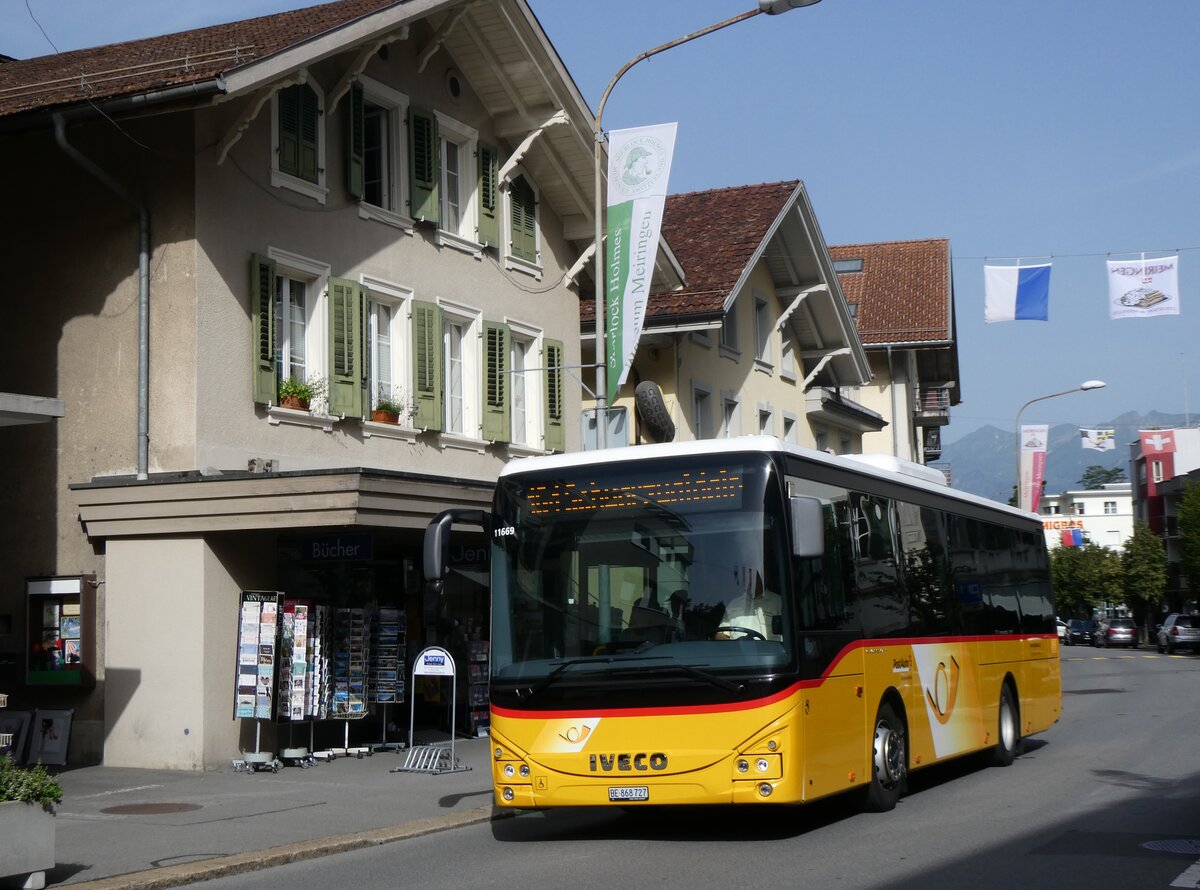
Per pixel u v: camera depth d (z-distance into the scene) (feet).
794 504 36.45
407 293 70.44
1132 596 298.56
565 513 38.86
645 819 44.65
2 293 61.00
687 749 36.11
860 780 40.73
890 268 194.70
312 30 63.46
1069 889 29.89
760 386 115.34
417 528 58.44
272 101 61.62
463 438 73.87
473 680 72.13
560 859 36.27
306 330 64.39
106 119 55.62
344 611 61.05
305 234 63.46
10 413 45.75
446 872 34.63
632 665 36.91
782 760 35.65
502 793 37.99
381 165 70.23
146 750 56.44
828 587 39.55
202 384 57.11
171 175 57.93
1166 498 333.42
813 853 35.73
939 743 48.62
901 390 183.01
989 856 34.27
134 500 56.75
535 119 79.25
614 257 64.64
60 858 36.42
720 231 104.63
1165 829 38.29
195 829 41.37
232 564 57.26
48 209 60.44
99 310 59.16
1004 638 58.29
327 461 63.72
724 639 36.52
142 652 56.95
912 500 49.19
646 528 37.96
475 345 75.87
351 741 64.85
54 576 58.80
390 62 70.33
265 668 56.59
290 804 46.85
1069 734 73.82
